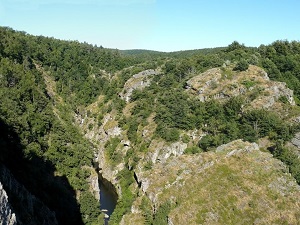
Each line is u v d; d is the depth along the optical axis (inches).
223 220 3029.0
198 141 4690.0
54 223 3159.5
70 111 7017.7
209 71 5984.3
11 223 1955.0
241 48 7357.3
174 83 6456.7
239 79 5551.2
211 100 5073.8
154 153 4830.2
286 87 5319.9
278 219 2942.9
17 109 4247.0
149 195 3663.9
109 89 7746.1
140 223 3427.7
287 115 4589.1
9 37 6604.3
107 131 6289.4
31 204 2906.0
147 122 5620.1
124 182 4817.9
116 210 3905.0
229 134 4407.0
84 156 4633.4
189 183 3528.5
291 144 4072.3
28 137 4001.0
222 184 3371.1
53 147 4306.1
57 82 7573.8
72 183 4131.4
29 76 5265.8
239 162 3619.6
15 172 3255.4
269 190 3225.9
